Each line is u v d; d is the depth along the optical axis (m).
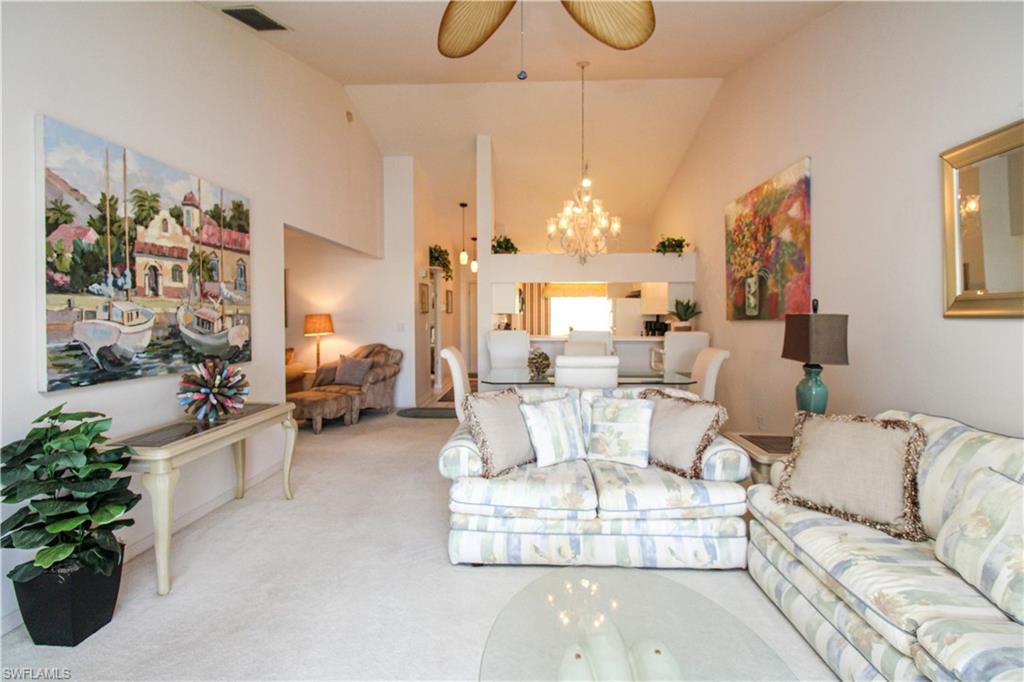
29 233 2.00
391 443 4.80
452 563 2.40
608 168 6.56
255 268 3.58
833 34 3.12
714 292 5.23
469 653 1.77
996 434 1.79
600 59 4.36
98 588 1.88
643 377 4.26
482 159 6.03
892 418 2.19
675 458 2.55
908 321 2.50
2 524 1.73
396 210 6.61
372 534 2.77
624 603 1.56
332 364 6.11
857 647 1.52
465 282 10.48
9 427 1.93
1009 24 1.96
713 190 5.25
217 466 3.17
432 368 8.44
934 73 2.32
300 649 1.79
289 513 3.07
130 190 2.46
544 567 2.39
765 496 2.20
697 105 5.34
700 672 1.24
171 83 2.77
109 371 2.34
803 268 3.44
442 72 4.64
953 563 1.52
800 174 3.46
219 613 2.02
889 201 2.62
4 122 1.92
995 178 2.00
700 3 3.21
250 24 3.42
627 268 5.96
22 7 1.98
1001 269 1.97
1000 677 1.10
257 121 3.61
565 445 2.73
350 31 3.67
